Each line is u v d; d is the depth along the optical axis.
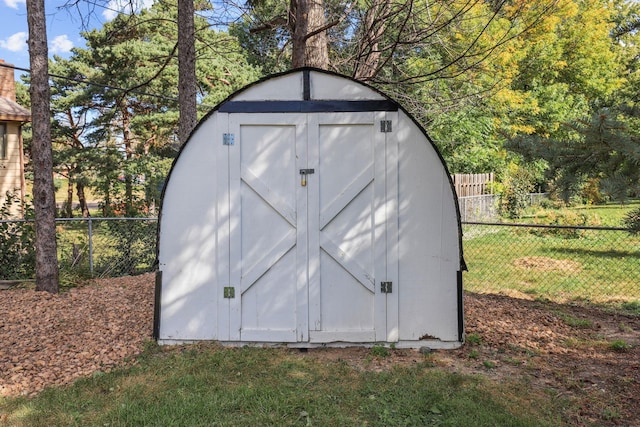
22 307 6.36
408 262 5.05
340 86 5.03
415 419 3.53
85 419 3.57
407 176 5.02
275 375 4.32
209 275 5.12
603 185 3.47
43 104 7.15
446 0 7.43
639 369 4.56
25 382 4.24
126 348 5.04
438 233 5.01
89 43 19.41
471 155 16.34
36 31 7.04
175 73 18.27
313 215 5.04
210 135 5.07
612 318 6.45
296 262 5.06
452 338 5.04
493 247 11.93
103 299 6.83
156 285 5.14
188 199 5.10
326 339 5.06
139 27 18.45
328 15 9.29
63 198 27.92
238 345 5.12
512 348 5.12
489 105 15.77
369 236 5.05
